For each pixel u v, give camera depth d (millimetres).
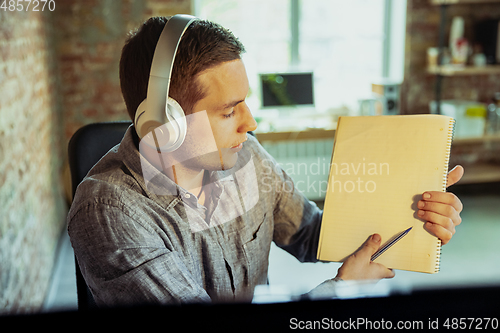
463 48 3432
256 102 3402
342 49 3781
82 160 909
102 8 3139
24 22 2105
